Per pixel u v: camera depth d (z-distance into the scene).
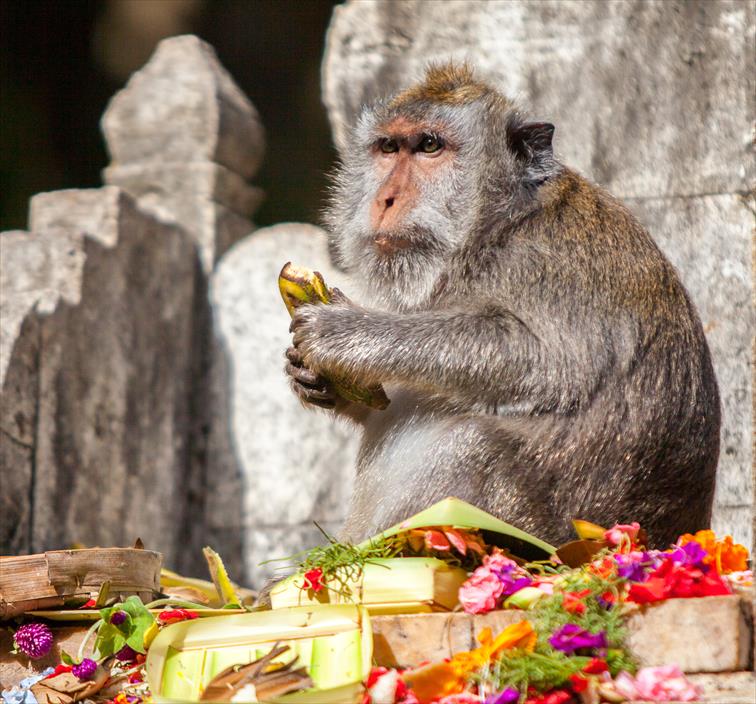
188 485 16.17
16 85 32.06
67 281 14.78
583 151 13.76
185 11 33.19
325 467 15.61
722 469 12.74
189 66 17.47
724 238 13.09
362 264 10.67
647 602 7.32
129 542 15.20
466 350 9.45
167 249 16.30
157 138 17.38
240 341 16.28
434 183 10.31
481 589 7.62
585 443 9.37
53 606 8.95
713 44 13.42
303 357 9.84
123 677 8.31
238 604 9.36
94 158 32.88
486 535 8.76
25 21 32.41
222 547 15.95
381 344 9.57
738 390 12.82
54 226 15.68
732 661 7.16
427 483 9.41
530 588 7.59
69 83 32.94
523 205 10.08
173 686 7.68
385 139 10.61
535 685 7.07
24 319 13.97
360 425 10.78
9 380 13.69
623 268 9.77
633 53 13.70
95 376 14.87
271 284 16.20
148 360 15.72
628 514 9.43
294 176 32.62
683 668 7.20
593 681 7.02
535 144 10.30
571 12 13.97
